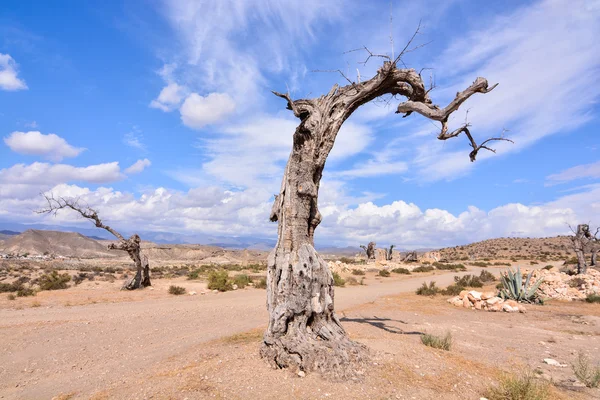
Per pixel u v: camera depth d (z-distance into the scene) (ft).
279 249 26.18
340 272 134.21
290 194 26.43
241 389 18.98
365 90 27.14
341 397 18.16
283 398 18.03
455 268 169.58
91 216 76.69
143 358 28.07
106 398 18.86
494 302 55.77
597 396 20.79
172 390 19.07
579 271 97.86
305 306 23.85
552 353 30.71
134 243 81.10
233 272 139.74
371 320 44.37
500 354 29.68
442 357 25.54
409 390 19.33
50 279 96.43
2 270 141.49
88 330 38.19
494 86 24.79
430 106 27.35
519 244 385.29
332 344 22.66
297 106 26.53
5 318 44.04
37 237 441.68
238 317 47.01
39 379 24.18
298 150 26.48
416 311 54.03
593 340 36.04
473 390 20.17
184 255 331.16
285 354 21.86
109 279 107.45
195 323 42.83
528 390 19.10
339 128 27.40
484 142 26.22
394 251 219.20
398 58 25.84
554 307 58.85
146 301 61.62
